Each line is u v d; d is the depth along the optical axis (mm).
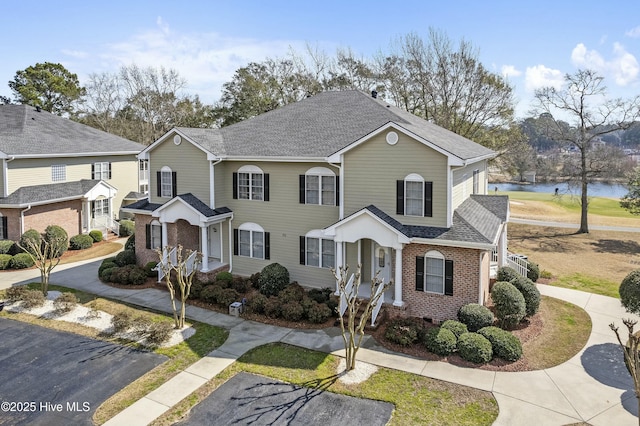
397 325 17031
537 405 12516
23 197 29984
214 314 19672
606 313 19641
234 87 57469
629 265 27969
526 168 52375
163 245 24250
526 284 18938
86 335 17391
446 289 18141
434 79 44656
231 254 24797
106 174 38906
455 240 17500
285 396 13117
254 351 16031
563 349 16016
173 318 19141
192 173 24656
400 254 18469
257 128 26531
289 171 22719
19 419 12016
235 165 24188
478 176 26344
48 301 20734
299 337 17219
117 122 67375
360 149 19875
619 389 13336
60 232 30578
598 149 39750
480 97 43406
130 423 11859
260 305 19422
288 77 58875
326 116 26047
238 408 12523
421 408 12422
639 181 34969
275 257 23625
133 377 14242
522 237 37219
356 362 15117
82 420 12000
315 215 22297
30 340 16953
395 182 19344
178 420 12000
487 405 12531
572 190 42406
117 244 34156
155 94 65625
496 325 17734
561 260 29406
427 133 21719
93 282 24266
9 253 28734
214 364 15070
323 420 11938
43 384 13828
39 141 33406
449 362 15047
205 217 22828
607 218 45781
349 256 21328
